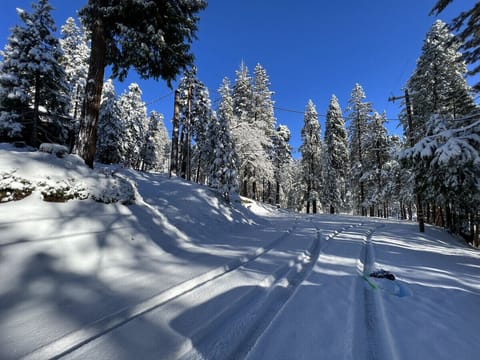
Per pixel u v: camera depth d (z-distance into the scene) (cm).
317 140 2780
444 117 1110
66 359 188
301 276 435
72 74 2180
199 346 216
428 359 202
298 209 3316
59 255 364
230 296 315
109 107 2230
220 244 639
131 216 563
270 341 224
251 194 2727
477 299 334
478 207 1166
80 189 504
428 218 2008
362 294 353
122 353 198
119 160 2328
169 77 835
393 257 596
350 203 3238
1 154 461
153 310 274
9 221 364
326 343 223
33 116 1483
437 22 1442
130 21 708
